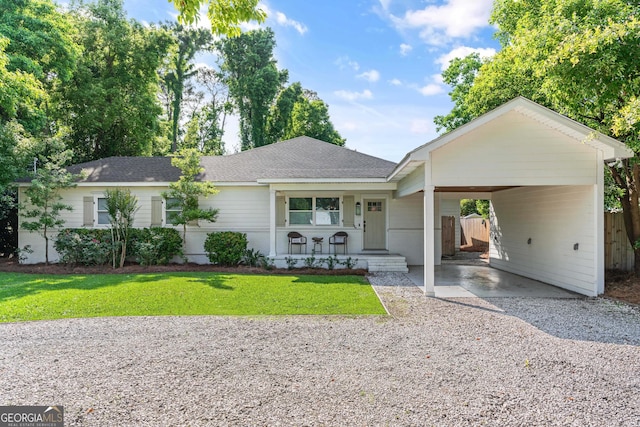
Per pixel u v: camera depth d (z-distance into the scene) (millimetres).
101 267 11516
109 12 20484
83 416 2971
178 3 4133
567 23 6332
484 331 5375
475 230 21062
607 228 9609
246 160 15055
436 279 10180
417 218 13469
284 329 5414
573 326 5617
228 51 33812
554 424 2900
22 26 14156
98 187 13070
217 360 4207
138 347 4633
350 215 13586
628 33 5359
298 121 33344
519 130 7824
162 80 30016
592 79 5910
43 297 7277
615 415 3033
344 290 8344
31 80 12875
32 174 11836
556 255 9109
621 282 8414
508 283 9523
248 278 9898
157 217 13266
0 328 5383
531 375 3822
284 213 13531
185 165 12125
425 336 5129
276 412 3061
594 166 7758
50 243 13125
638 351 4543
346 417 2982
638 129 6016
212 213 12281
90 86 18734
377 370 3939
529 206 10453
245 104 33094
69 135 20344
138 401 3232
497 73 10797
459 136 7598
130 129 20891
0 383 3582
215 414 3021
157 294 7664
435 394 3389
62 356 4312
